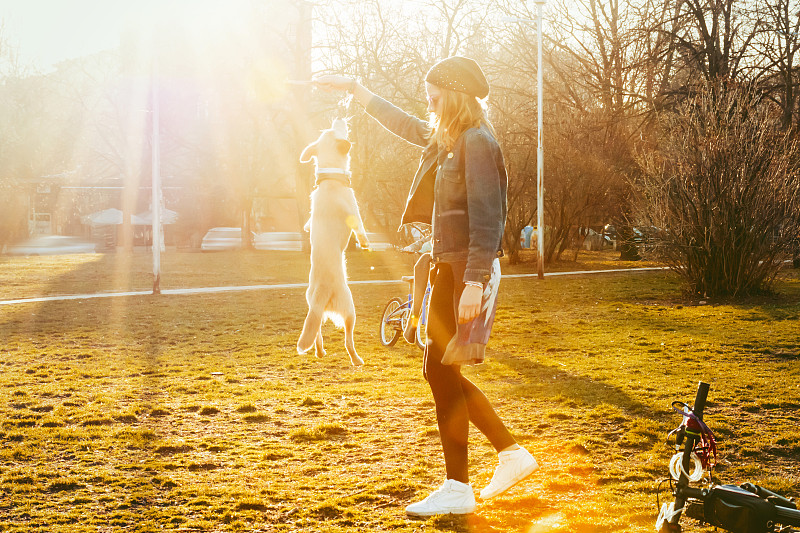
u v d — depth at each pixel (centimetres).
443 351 388
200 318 1410
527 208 2950
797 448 527
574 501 423
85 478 472
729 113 1672
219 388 771
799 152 1731
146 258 3484
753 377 789
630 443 544
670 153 1727
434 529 378
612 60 3072
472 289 361
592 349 1009
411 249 732
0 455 520
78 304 1656
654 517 389
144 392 754
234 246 4412
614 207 2905
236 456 528
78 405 694
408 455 526
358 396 730
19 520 398
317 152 468
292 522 396
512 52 3272
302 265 2973
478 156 367
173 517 401
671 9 2731
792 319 1276
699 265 1655
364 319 1387
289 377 839
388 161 3547
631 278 2269
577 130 2834
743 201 1596
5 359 961
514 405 680
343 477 478
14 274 2519
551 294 1802
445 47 3588
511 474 401
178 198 4656
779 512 259
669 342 1055
